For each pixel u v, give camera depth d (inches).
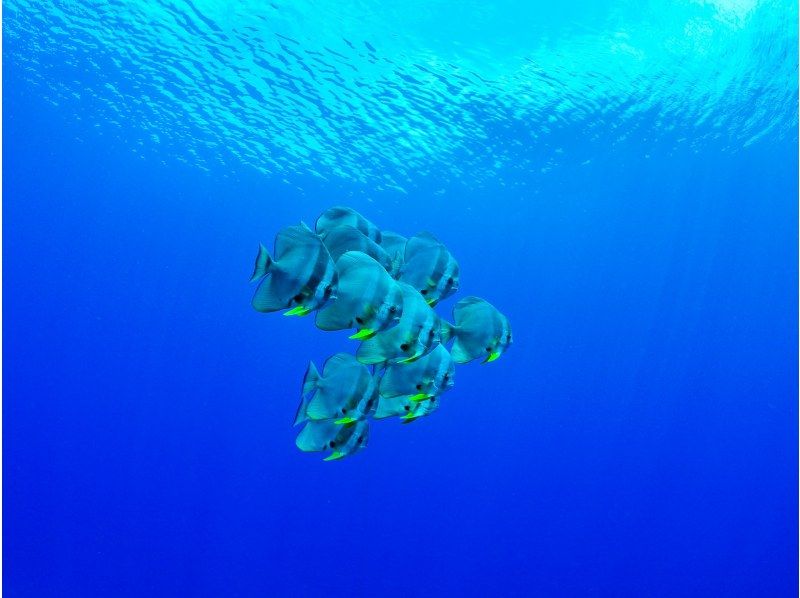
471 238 753.6
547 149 538.0
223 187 658.2
